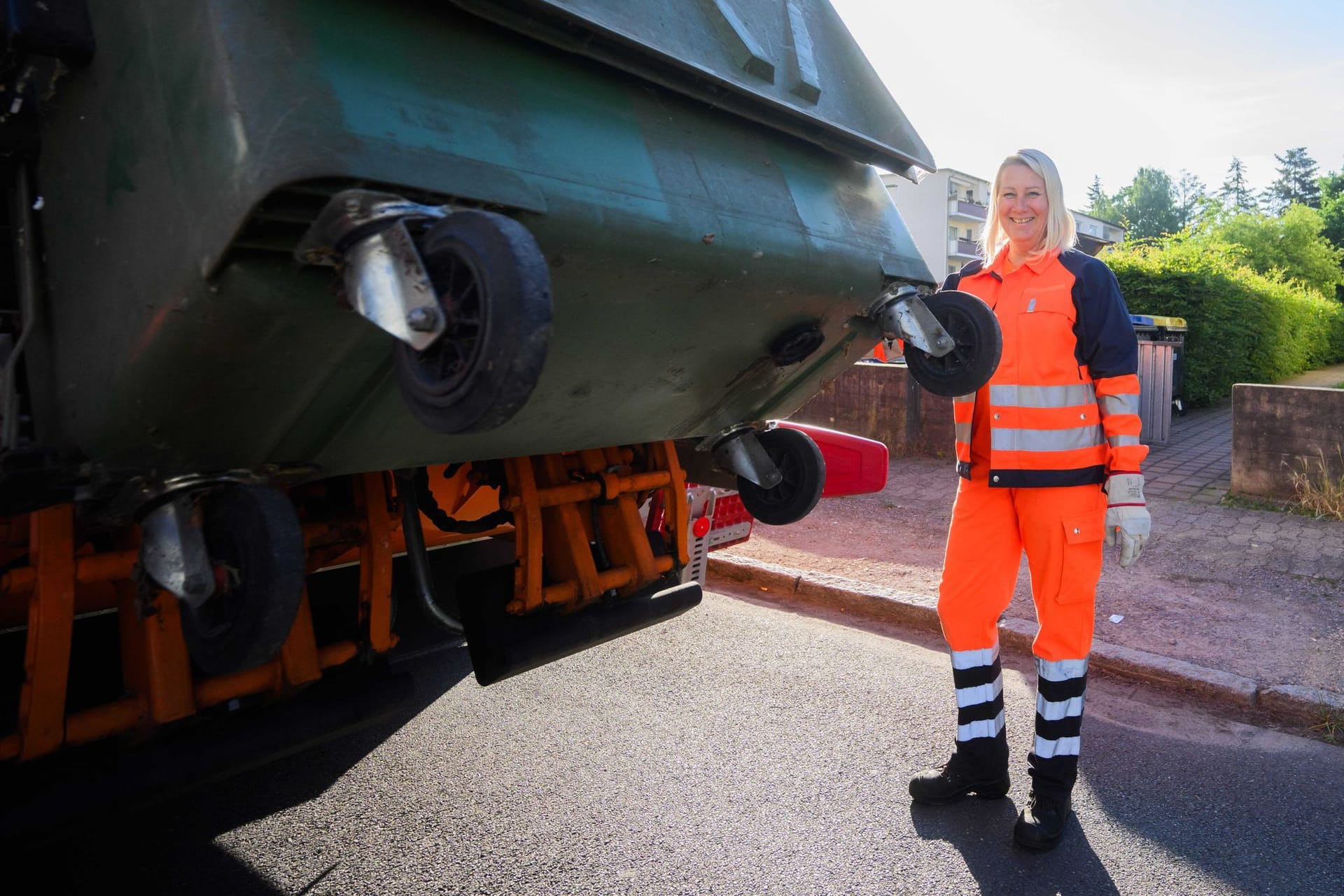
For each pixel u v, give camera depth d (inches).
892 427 338.6
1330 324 982.4
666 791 110.8
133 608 71.8
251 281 51.6
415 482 97.3
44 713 65.9
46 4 56.4
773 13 86.7
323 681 80.7
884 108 96.9
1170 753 121.4
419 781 113.0
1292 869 95.5
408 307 47.7
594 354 75.1
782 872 95.0
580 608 96.1
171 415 60.2
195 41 50.3
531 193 57.7
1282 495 266.1
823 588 184.5
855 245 87.0
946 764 108.6
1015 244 101.4
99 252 60.1
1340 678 140.1
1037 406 96.3
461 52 59.2
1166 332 502.6
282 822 103.7
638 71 69.3
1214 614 170.6
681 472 106.4
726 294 76.3
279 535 60.4
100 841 99.4
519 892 91.4
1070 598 97.1
